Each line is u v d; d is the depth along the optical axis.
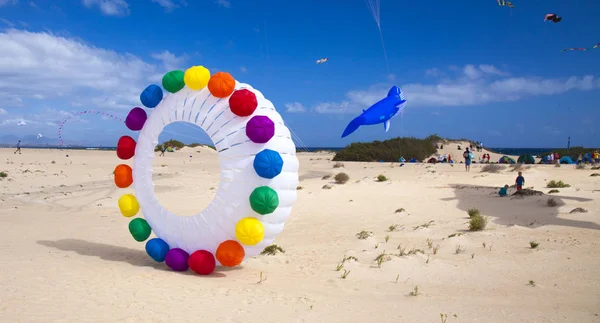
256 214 7.96
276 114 8.46
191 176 28.95
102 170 32.22
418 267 9.35
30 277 6.73
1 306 5.25
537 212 15.45
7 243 10.27
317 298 6.78
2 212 16.41
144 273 7.81
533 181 23.12
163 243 8.66
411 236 12.81
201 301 6.14
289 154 8.25
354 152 51.50
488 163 36.00
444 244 11.49
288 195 8.19
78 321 4.95
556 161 35.97
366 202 19.20
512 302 7.04
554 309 6.66
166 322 5.16
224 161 8.03
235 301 6.29
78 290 6.20
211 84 8.14
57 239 11.33
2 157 42.31
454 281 8.51
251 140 7.88
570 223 13.72
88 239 11.62
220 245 8.06
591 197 17.33
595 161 36.25
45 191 22.64
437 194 20.42
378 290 7.71
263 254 10.59
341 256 10.50
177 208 17.95
